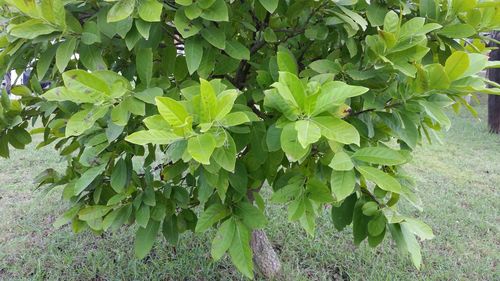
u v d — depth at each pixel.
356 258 1.89
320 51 1.14
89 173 0.90
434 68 0.77
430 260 1.90
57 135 1.15
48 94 0.67
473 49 1.07
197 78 1.01
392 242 2.04
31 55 0.97
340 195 0.71
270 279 1.68
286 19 1.01
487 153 3.82
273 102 0.68
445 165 3.41
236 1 1.01
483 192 2.82
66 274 1.79
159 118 0.66
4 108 1.01
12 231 2.19
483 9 0.99
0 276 1.79
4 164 3.24
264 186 2.72
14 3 0.73
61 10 0.77
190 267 1.80
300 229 2.13
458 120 5.51
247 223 0.92
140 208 1.00
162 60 0.96
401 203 2.46
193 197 1.20
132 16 0.76
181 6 0.82
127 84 0.81
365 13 1.01
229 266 1.81
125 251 1.96
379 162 0.75
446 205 2.52
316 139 0.59
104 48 0.94
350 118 0.95
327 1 0.91
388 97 0.89
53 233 2.15
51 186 1.15
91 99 0.71
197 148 0.59
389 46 0.82
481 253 2.02
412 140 0.88
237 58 0.88
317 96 0.64
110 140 0.79
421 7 0.97
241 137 0.88
